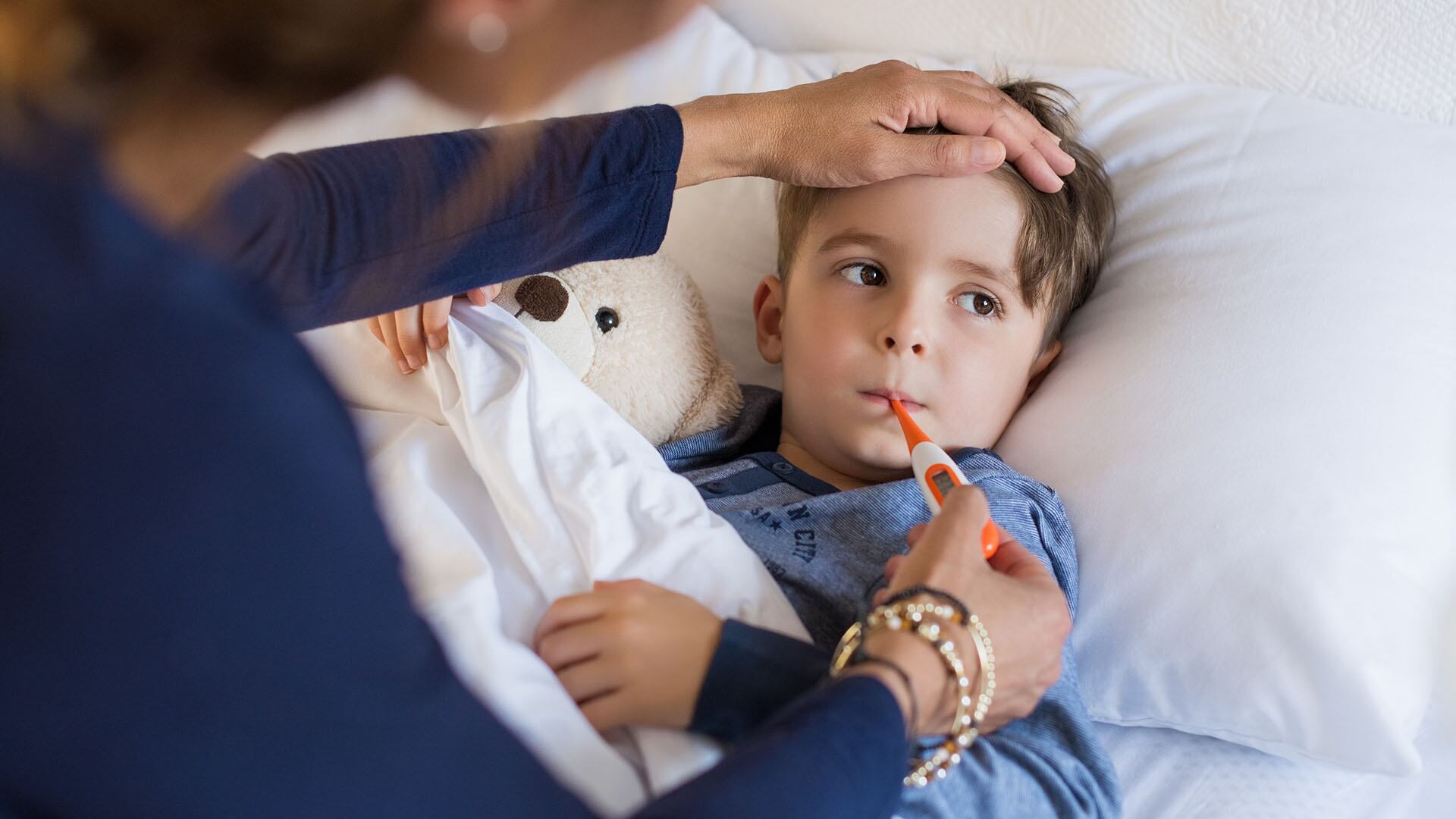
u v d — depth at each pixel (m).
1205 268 1.07
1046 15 1.40
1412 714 0.88
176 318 0.39
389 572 0.45
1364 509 0.90
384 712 0.43
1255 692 0.88
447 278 0.81
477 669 0.66
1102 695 0.94
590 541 0.77
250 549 0.40
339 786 0.42
